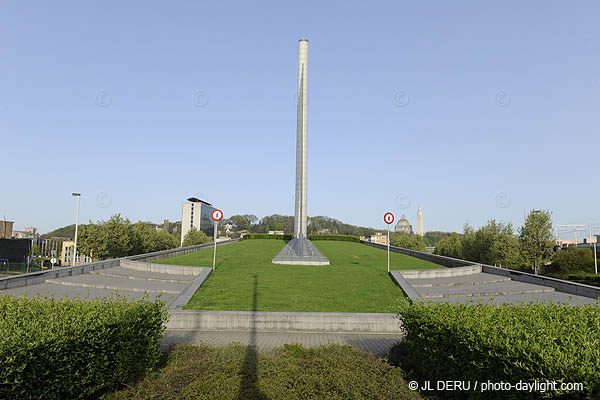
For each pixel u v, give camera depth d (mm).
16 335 4742
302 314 11609
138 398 5617
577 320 5613
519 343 4555
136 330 6367
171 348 8156
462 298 14828
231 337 10727
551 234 30922
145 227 47344
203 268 18469
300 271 19312
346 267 20953
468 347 5230
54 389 4977
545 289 16234
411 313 7242
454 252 45094
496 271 19562
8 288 14469
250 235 58688
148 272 19047
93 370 5480
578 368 3877
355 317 11562
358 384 6113
